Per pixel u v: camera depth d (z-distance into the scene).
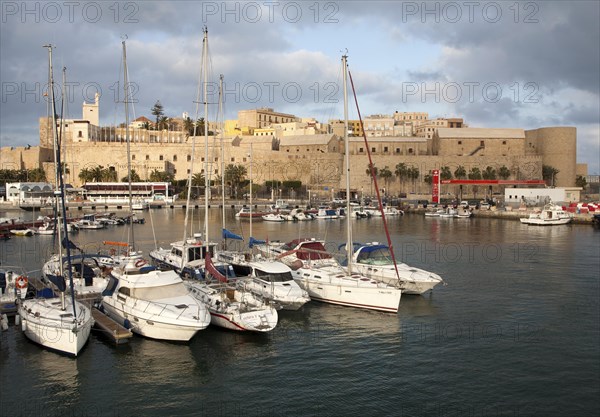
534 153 170.50
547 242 59.72
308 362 21.80
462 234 69.06
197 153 159.50
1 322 23.45
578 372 21.05
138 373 20.45
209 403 18.41
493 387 19.78
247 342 23.73
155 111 185.88
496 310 29.31
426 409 18.14
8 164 152.88
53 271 30.55
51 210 96.38
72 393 18.86
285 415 17.64
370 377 20.50
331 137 163.88
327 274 30.59
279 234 68.62
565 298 31.94
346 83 31.98
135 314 23.31
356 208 105.38
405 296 32.16
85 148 157.88
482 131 171.25
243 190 147.00
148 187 133.25
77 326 21.48
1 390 18.92
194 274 30.03
